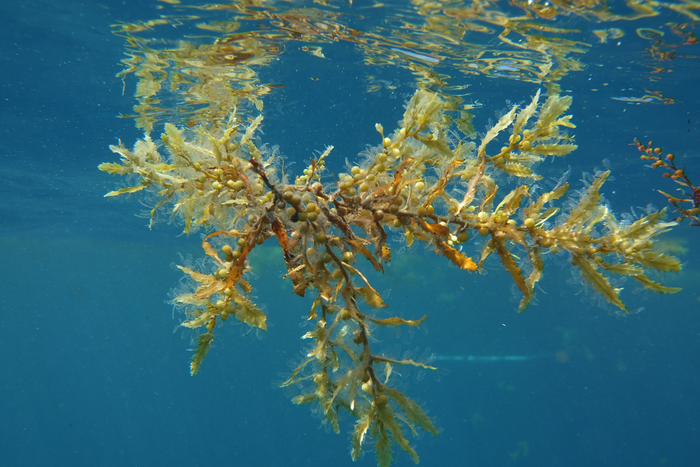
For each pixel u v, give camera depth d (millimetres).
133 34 5832
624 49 6051
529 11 5262
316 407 2080
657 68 6543
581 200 1840
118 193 2275
